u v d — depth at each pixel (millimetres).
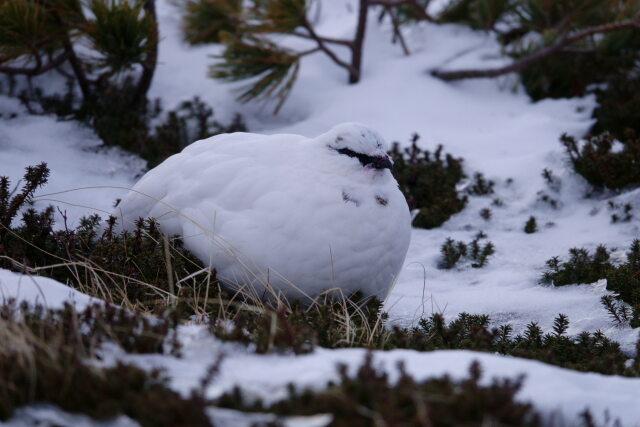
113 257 12336
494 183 18562
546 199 17609
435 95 22594
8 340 8039
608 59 22266
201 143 13156
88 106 20422
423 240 16578
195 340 8914
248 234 11703
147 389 7355
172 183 12711
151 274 12203
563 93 22938
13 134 18953
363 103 22094
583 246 15570
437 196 17969
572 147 18031
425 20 25891
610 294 13352
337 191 11703
